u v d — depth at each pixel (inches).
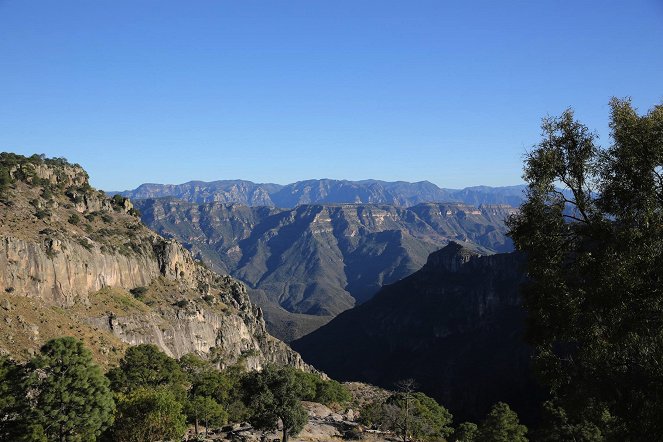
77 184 6653.5
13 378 1558.8
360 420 3609.7
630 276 794.2
